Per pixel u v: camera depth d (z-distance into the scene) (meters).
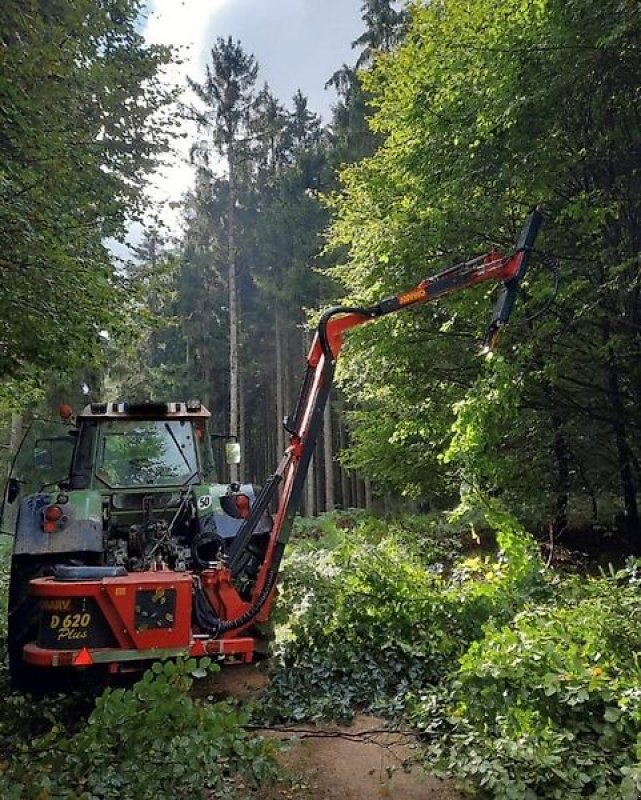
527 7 5.81
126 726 2.89
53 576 3.89
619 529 8.27
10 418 14.14
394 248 8.02
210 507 4.88
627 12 5.16
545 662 3.51
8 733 3.62
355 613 4.80
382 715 3.92
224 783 2.90
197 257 24.73
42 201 4.83
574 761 2.91
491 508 5.93
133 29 7.70
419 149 7.35
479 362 8.12
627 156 6.70
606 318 6.87
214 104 22.08
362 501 21.98
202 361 26.00
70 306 5.14
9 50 4.93
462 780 2.99
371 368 9.19
